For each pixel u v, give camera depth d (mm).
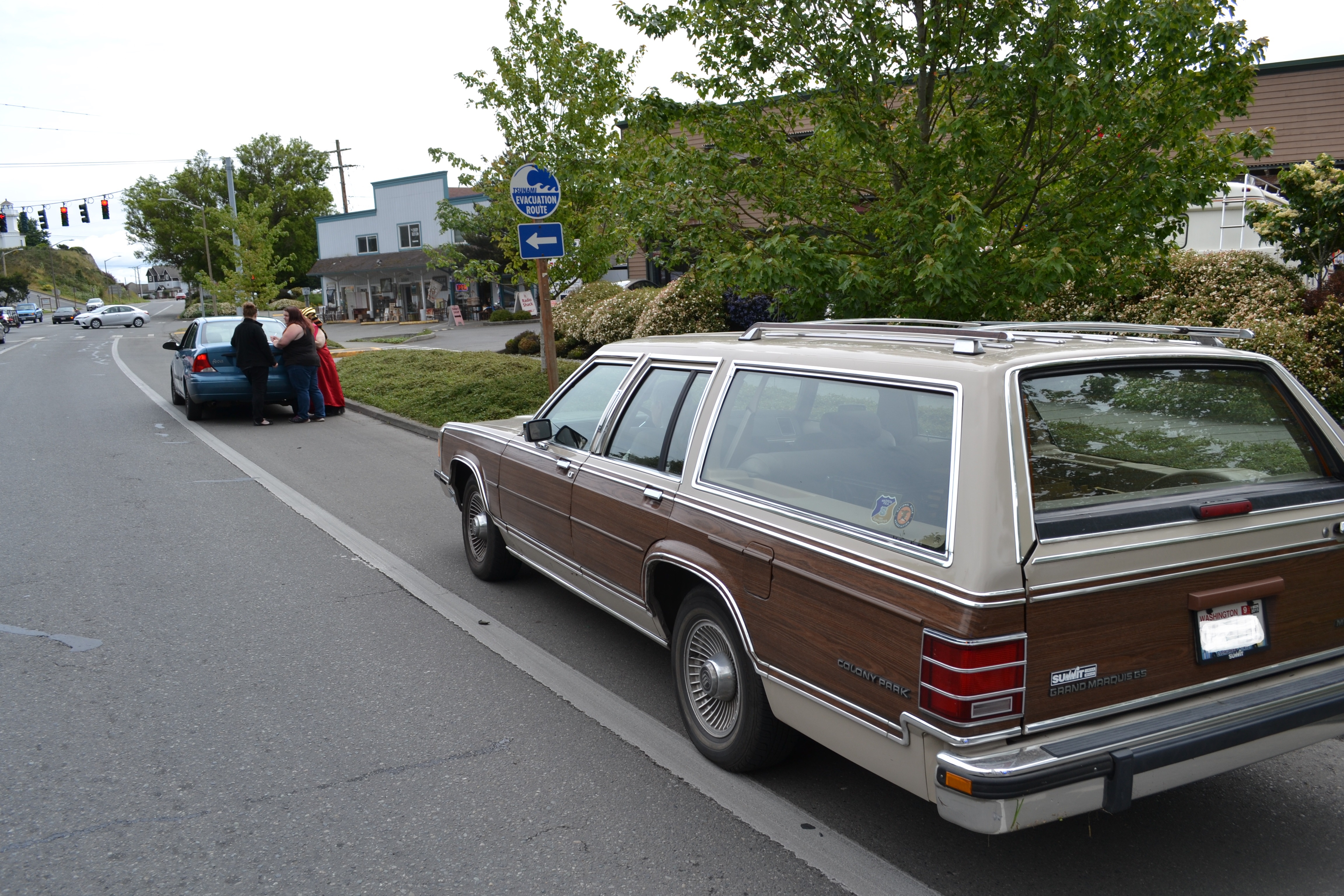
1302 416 3232
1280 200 12625
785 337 4004
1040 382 2816
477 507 6094
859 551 2863
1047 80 6578
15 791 3582
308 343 13430
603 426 4562
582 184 12875
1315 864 3119
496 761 3828
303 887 2982
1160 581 2729
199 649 5059
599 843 3229
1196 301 10148
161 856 3154
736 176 7938
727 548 3434
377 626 5422
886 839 3260
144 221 73125
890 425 2975
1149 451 2920
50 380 20891
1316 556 3055
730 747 3627
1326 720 2955
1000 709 2498
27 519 7902
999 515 2539
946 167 7055
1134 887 2982
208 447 11539
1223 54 6551
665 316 15953
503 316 40469
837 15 7395
